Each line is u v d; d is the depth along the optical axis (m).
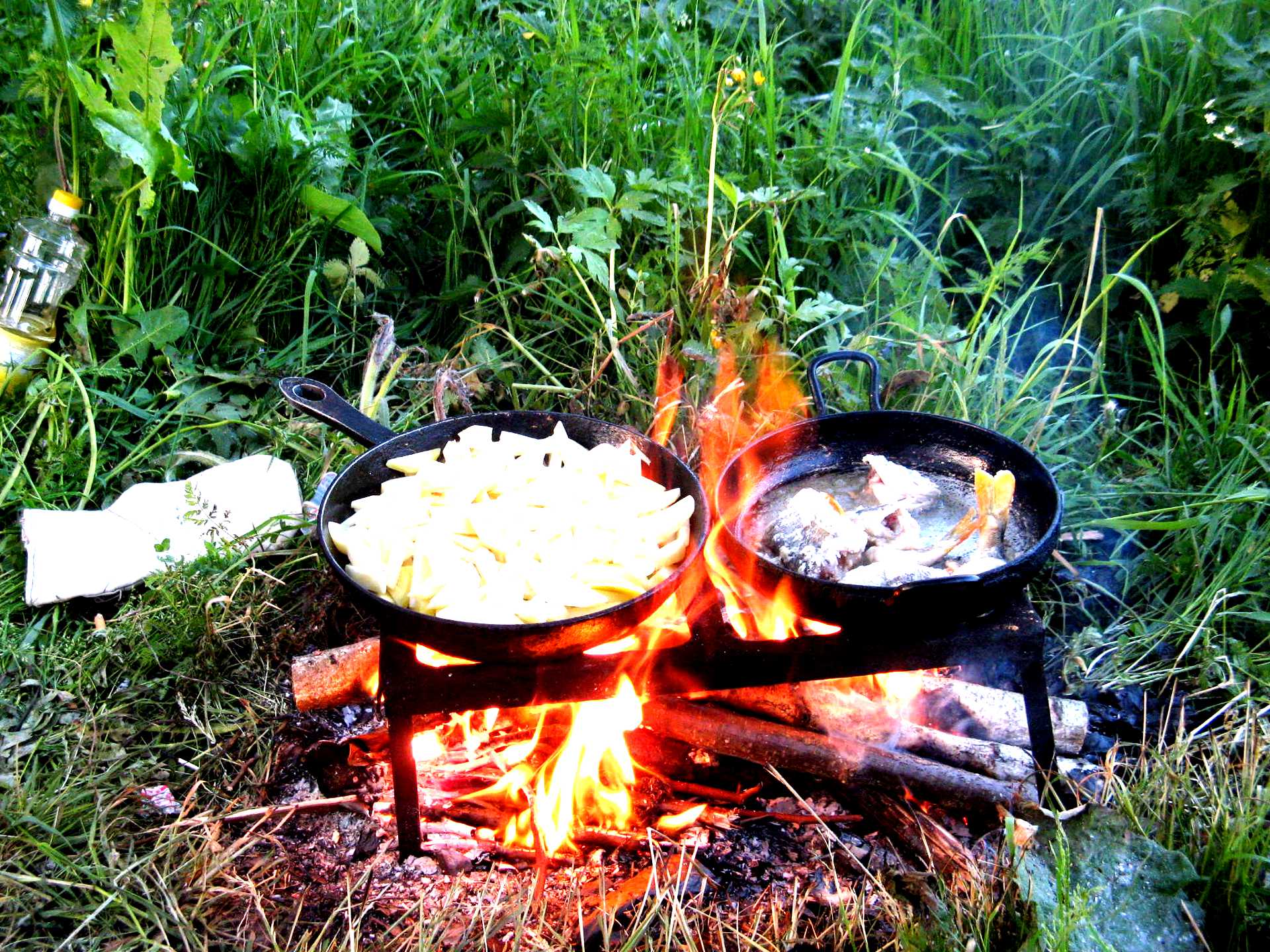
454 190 1.40
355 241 1.33
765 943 0.90
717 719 1.00
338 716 1.06
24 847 0.95
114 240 1.27
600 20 1.56
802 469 1.09
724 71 1.34
